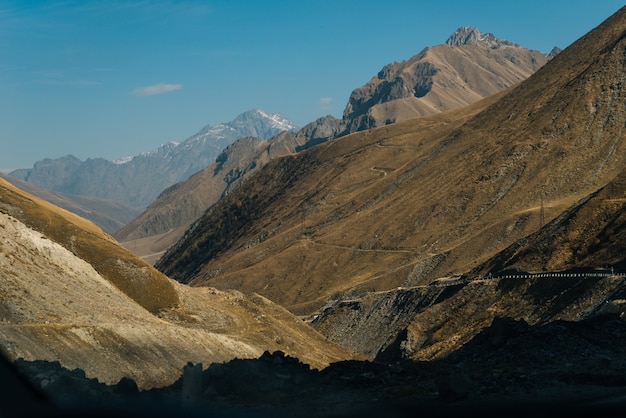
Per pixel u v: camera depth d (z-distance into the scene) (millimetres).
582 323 44562
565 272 104938
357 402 30469
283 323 108250
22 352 44938
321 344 107875
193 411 24297
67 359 48312
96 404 23109
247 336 88188
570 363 37938
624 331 43719
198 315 92625
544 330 42562
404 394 32094
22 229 69438
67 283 67812
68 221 102000
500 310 106250
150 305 90188
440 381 30953
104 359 51062
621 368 35906
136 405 23656
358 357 107562
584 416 27391
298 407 29516
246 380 31781
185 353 60875
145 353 56188
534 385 32938
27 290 59094
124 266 93250
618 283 91875
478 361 40500
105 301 67562
